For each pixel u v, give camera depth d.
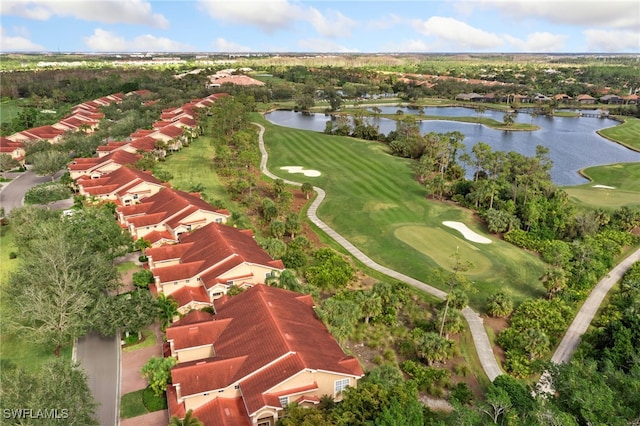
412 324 58.38
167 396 40.19
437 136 135.12
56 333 46.16
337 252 77.12
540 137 180.12
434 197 104.06
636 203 98.88
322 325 47.34
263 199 92.69
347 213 92.06
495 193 97.88
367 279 68.75
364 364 50.34
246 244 63.84
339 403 37.03
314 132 161.62
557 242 79.00
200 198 83.81
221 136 136.50
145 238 70.38
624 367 46.28
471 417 34.16
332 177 113.56
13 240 72.12
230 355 41.22
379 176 115.12
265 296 48.31
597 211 91.44
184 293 55.09
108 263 56.97
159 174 99.19
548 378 41.16
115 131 139.88
